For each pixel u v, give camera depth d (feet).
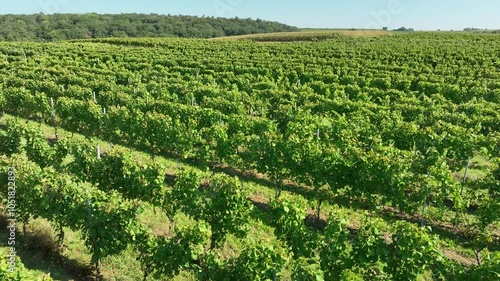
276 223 35.99
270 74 139.33
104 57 167.84
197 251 30.45
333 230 31.53
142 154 67.10
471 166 65.67
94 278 34.65
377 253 29.58
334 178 47.34
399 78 123.24
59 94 92.94
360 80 122.83
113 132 68.95
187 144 59.41
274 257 28.35
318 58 168.86
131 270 35.68
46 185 36.17
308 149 49.52
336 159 47.32
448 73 133.59
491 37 243.40
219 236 37.88
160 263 31.19
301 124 65.77
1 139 54.03
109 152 45.50
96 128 70.33
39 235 38.45
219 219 37.55
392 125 65.31
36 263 35.53
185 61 159.43
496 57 156.76
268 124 64.95
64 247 38.04
